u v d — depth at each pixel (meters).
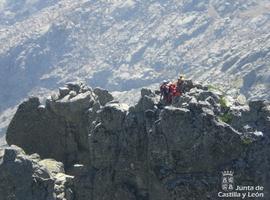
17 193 65.00
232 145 62.84
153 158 64.00
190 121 63.00
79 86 82.88
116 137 68.12
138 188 66.12
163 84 69.06
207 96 68.25
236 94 71.94
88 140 75.25
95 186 67.88
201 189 61.94
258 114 65.06
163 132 63.62
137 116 67.56
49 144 82.75
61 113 80.38
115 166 67.44
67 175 73.12
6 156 66.12
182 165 63.00
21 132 83.94
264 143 63.31
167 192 62.84
